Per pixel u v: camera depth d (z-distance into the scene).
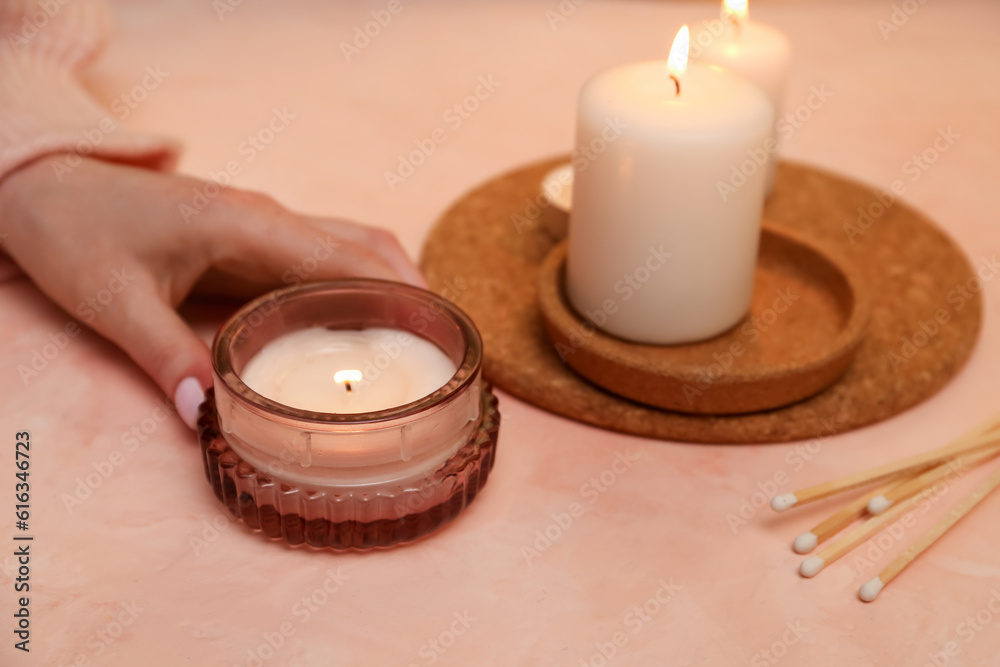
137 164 0.55
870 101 0.75
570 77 0.78
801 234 0.53
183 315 0.52
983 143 0.70
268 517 0.41
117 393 0.49
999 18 0.90
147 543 0.42
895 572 0.41
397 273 0.48
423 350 0.44
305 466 0.40
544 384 0.48
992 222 0.62
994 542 0.43
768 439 0.47
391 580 0.41
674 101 0.46
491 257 0.56
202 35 0.81
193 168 0.63
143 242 0.47
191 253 0.48
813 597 0.41
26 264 0.50
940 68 0.80
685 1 0.93
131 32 0.80
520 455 0.47
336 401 0.41
